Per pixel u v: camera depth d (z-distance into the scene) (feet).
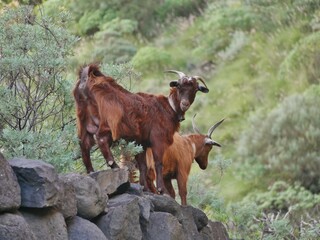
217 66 114.62
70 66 48.62
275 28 118.21
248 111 103.40
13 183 29.37
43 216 30.83
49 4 50.55
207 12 126.62
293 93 104.27
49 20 42.11
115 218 35.04
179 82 40.11
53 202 30.53
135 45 118.93
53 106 41.57
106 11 121.80
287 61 108.99
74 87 37.50
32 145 35.99
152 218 38.37
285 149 92.79
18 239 28.63
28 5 47.62
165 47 120.37
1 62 39.19
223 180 90.33
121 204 35.88
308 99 98.27
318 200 80.84
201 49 117.70
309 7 119.24
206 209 57.98
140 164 40.45
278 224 56.90
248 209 59.82
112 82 38.11
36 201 30.14
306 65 107.76
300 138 93.15
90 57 93.97
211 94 107.55
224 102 105.60
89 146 37.50
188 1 130.00
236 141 97.71
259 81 108.58
